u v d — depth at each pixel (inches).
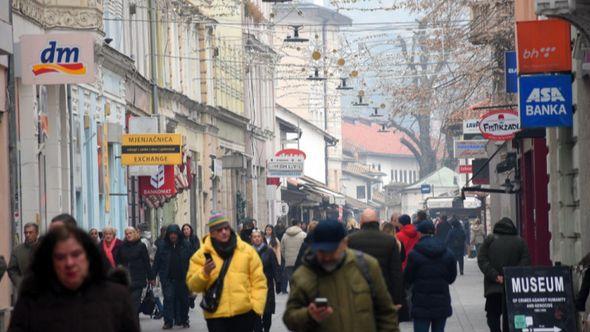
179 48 4094.5
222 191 4810.5
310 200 6806.1
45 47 2044.8
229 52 5014.8
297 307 806.5
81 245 665.6
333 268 805.9
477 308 2333.9
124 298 677.3
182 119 4060.0
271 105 6077.8
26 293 669.9
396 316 820.6
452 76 3321.9
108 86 2970.0
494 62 2957.7
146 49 3570.4
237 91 5196.9
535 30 1658.5
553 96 1673.2
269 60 5920.3
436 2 3063.5
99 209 2876.5
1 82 2026.3
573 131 1733.5
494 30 2785.4
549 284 1371.8
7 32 1902.1
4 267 1418.6
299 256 1583.4
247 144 5433.1
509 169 3149.6
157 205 3437.5
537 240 2464.3
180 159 2871.6
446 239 3786.9
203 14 4387.3
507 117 2556.6
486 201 5206.7
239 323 1221.1
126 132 3218.5
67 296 669.3
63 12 2470.5
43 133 2365.9
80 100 2659.9
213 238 1222.9
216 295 1213.1
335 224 805.9
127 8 3289.9
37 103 2298.2
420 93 3289.9
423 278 1381.6
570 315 1368.1
